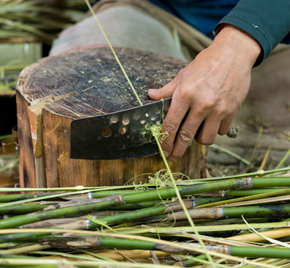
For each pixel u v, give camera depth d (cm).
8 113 144
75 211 86
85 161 97
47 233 83
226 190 94
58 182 101
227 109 94
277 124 187
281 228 93
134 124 90
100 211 92
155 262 85
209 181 96
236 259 83
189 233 93
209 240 88
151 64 122
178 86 91
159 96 96
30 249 84
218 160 168
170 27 189
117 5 198
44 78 111
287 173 132
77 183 100
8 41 262
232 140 178
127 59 126
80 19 276
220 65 91
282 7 98
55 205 87
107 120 87
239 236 91
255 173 96
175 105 90
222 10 185
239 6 99
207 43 190
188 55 195
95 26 179
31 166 107
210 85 90
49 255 89
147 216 91
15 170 143
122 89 105
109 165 97
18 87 106
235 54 93
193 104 90
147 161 100
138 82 109
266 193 93
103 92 103
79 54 130
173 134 93
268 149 160
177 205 91
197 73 91
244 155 170
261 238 91
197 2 187
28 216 85
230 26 98
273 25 97
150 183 96
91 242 83
